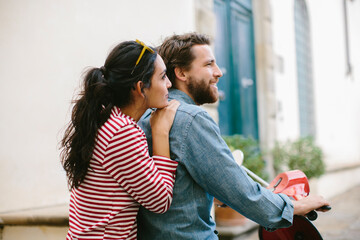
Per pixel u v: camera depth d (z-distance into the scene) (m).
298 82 6.61
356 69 9.20
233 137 4.04
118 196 1.18
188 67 1.43
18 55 2.84
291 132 6.20
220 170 1.21
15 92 2.83
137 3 3.46
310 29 7.11
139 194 1.15
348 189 7.24
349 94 8.72
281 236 1.50
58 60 3.03
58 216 2.50
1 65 2.77
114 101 1.23
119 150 1.14
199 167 1.23
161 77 1.27
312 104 7.04
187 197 1.25
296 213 1.28
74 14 3.11
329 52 7.88
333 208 5.27
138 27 3.45
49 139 3.00
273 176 5.21
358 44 9.42
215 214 3.63
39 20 2.95
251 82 5.53
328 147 7.40
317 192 5.46
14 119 2.82
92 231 1.18
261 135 5.55
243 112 5.29
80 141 1.19
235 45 5.25
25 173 2.86
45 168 2.98
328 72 7.76
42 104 2.96
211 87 1.45
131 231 1.23
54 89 3.03
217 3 5.01
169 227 1.25
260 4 5.64
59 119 3.06
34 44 2.92
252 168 3.80
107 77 1.23
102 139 1.16
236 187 1.20
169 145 1.26
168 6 3.68
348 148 8.40
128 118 1.21
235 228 3.54
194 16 3.95
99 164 1.18
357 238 3.68
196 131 1.24
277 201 1.25
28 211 2.73
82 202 1.20
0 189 2.75
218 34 5.00
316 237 1.39
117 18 3.35
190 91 1.45
